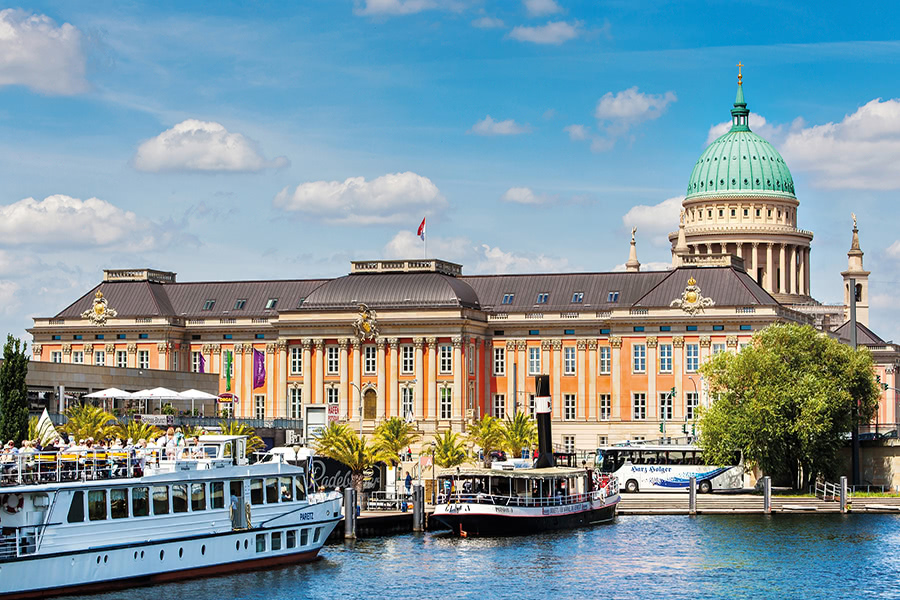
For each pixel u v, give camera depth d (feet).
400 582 345.51
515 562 375.66
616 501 482.28
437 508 428.56
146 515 330.54
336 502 383.86
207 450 386.11
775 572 361.10
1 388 434.30
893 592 336.70
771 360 538.06
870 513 492.13
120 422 475.31
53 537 311.88
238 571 351.25
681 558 383.24
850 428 542.16
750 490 560.61
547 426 484.33
